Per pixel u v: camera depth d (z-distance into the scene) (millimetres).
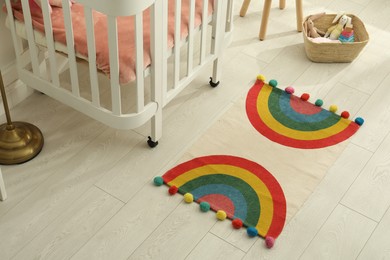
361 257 2242
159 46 2240
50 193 2395
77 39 2273
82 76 2834
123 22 2361
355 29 3139
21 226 2275
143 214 2342
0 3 2471
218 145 2621
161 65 2324
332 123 2752
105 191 2416
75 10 2389
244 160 2562
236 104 2824
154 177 2479
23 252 2197
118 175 2477
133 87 2830
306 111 2809
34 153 2510
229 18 2734
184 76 2678
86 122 2676
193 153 2580
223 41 2732
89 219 2312
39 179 2441
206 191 2432
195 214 2354
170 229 2297
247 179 2486
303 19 3150
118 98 2293
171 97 2525
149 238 2264
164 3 2141
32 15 2348
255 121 2744
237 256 2225
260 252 2240
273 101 2848
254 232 2277
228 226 2318
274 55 3107
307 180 2496
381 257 2246
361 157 2607
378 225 2352
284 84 2945
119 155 2555
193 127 2697
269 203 2400
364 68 3057
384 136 2709
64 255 2195
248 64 3045
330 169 2547
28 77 2541
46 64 2783
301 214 2369
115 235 2266
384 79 3002
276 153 2604
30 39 2379
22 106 2725
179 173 2492
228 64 3039
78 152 2553
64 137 2607
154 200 2395
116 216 2328
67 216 2318
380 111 2832
